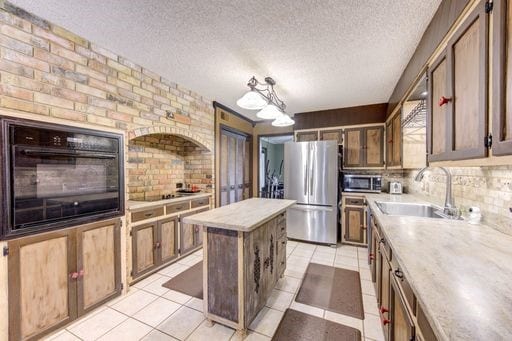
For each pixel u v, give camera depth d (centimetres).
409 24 175
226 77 280
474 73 108
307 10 162
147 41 203
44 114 171
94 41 203
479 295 73
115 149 214
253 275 179
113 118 222
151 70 262
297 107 401
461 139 121
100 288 199
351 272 271
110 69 219
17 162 150
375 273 223
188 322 184
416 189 321
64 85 184
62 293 172
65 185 177
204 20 174
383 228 149
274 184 717
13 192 147
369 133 383
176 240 295
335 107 400
